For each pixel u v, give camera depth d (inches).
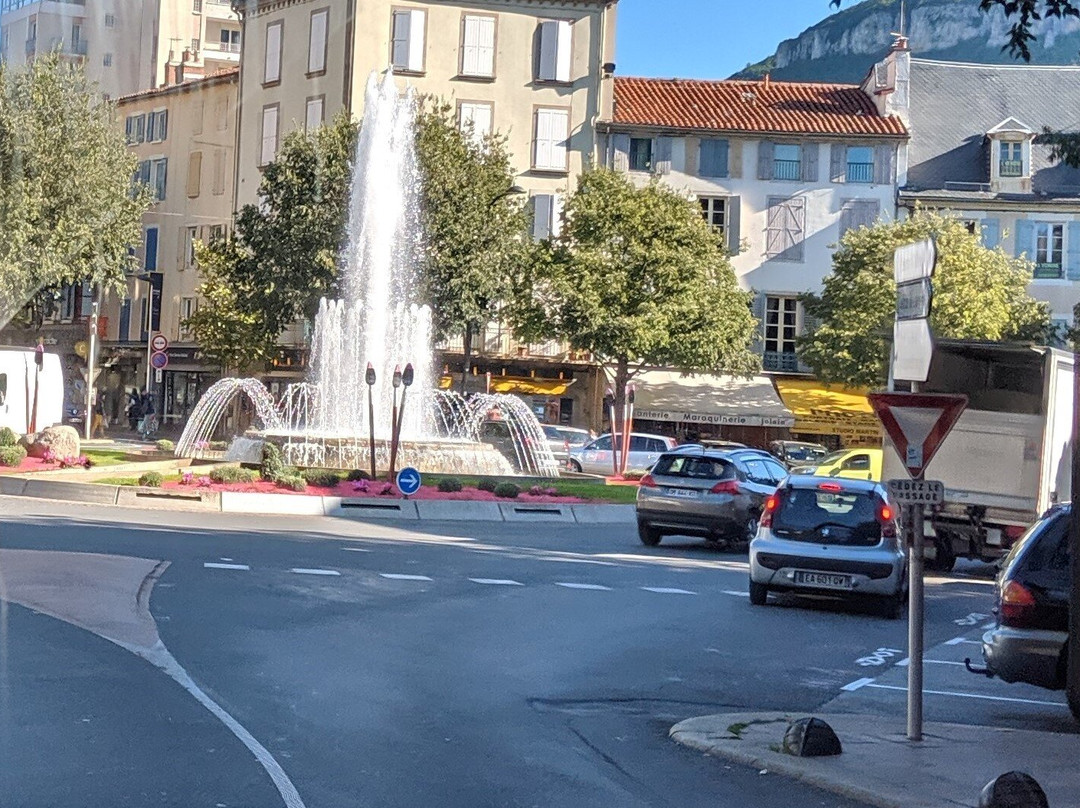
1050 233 2241.6
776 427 2143.2
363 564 686.5
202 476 1112.2
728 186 2260.1
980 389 895.7
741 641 524.1
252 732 301.6
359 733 310.5
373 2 2119.8
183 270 2133.4
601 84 2240.4
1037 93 2453.2
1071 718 414.3
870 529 631.2
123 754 271.7
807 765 305.1
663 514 927.0
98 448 1533.0
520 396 2158.0
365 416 1489.9
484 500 1120.2
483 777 276.4
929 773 305.1
